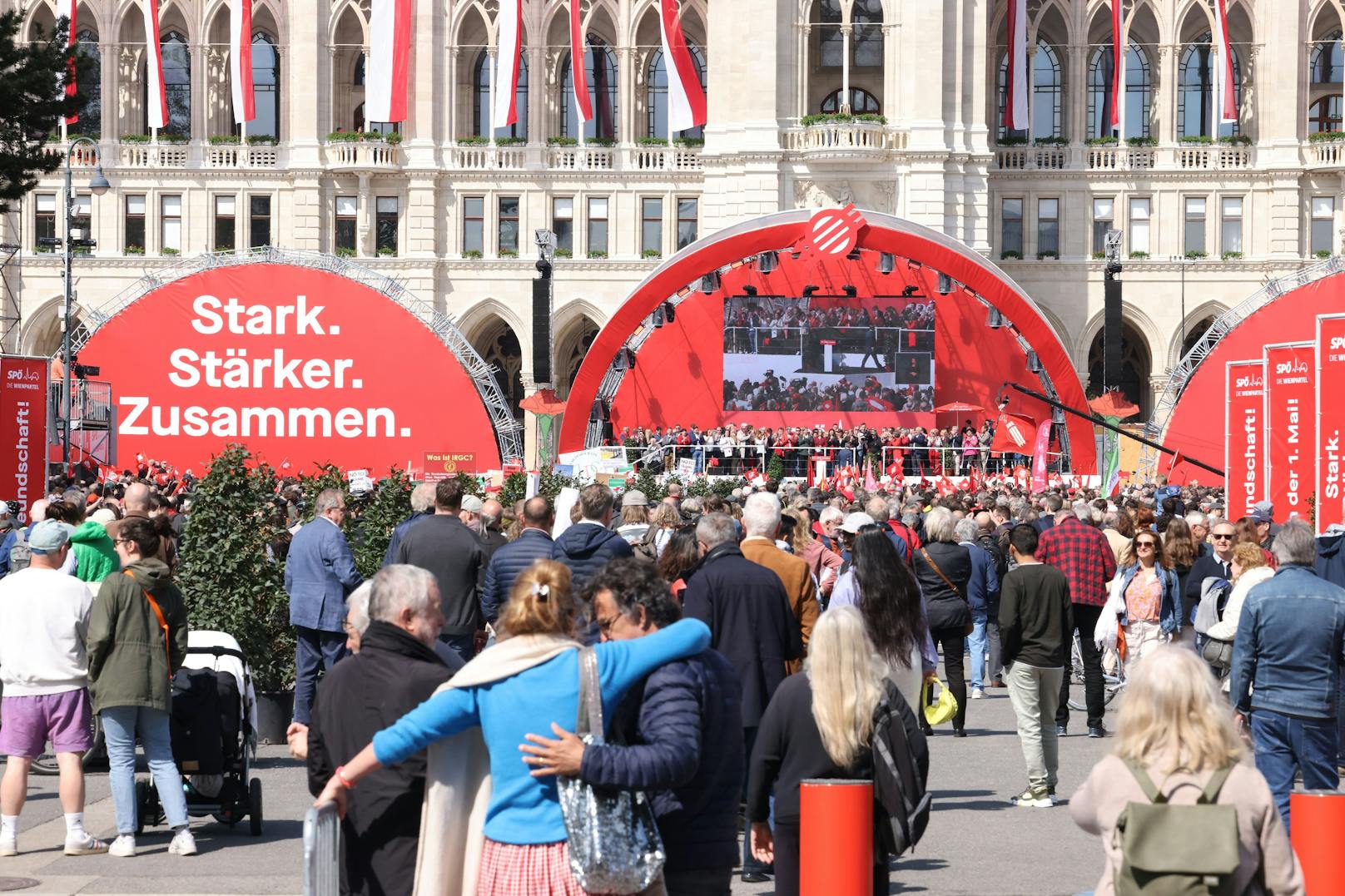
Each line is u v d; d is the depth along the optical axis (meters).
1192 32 76.62
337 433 50.47
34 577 13.92
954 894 12.50
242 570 19.84
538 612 8.02
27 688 13.79
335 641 17.89
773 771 10.12
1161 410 73.75
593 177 75.12
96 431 47.66
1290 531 13.38
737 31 71.88
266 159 74.81
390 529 23.61
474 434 50.53
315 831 7.48
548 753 7.71
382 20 69.19
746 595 12.45
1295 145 74.06
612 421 63.69
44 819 15.70
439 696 7.96
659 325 58.59
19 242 67.31
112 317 50.28
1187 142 75.06
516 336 79.69
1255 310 54.16
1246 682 13.33
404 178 74.38
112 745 13.76
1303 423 26.58
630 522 18.62
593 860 7.66
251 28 72.38
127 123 76.12
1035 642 16.02
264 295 50.44
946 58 71.12
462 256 74.88
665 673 8.14
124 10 75.19
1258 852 7.32
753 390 64.19
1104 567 20.61
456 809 8.23
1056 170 75.38
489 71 76.75
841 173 71.06
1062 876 13.10
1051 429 58.16
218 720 14.32
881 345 63.81
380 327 50.44
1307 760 13.14
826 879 9.57
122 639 13.51
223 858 13.78
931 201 70.56
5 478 32.03
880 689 9.85
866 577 12.55
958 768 18.58
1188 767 7.35
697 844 8.79
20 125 37.88
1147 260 74.81
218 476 19.92
